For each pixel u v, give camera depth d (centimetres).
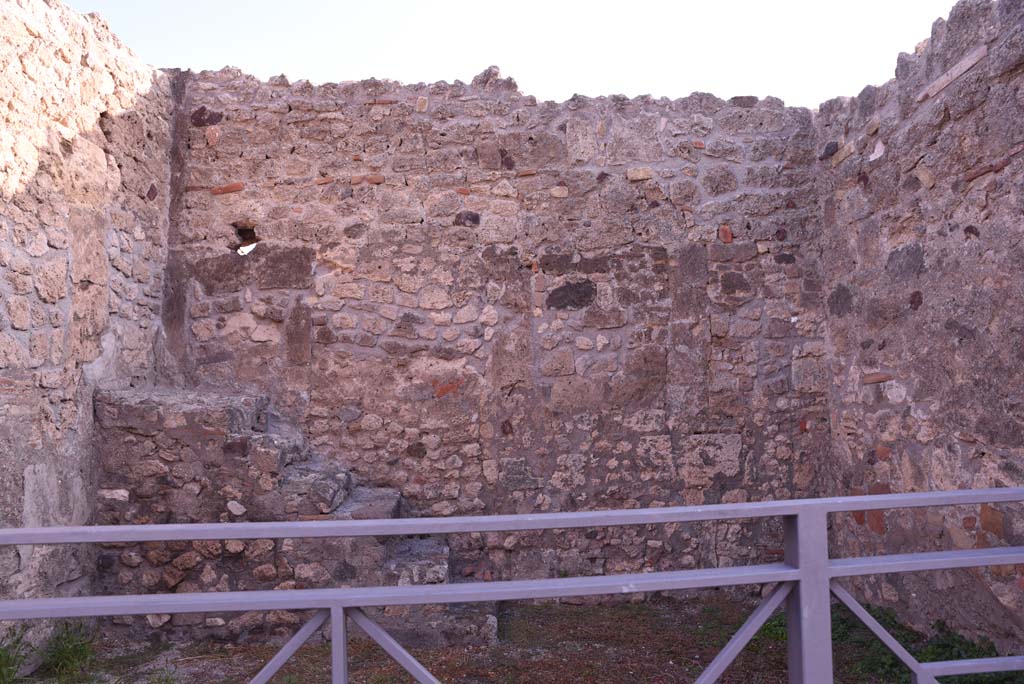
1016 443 280
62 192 335
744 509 154
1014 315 281
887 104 374
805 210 448
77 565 341
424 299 435
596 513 149
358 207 439
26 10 311
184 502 360
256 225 437
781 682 293
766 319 443
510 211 441
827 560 157
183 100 443
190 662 321
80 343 349
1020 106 277
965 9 309
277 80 445
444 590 148
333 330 432
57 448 329
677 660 322
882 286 379
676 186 446
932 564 161
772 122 453
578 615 393
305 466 395
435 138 443
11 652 286
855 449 408
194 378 428
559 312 438
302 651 332
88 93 358
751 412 439
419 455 428
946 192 324
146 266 414
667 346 439
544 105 447
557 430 433
